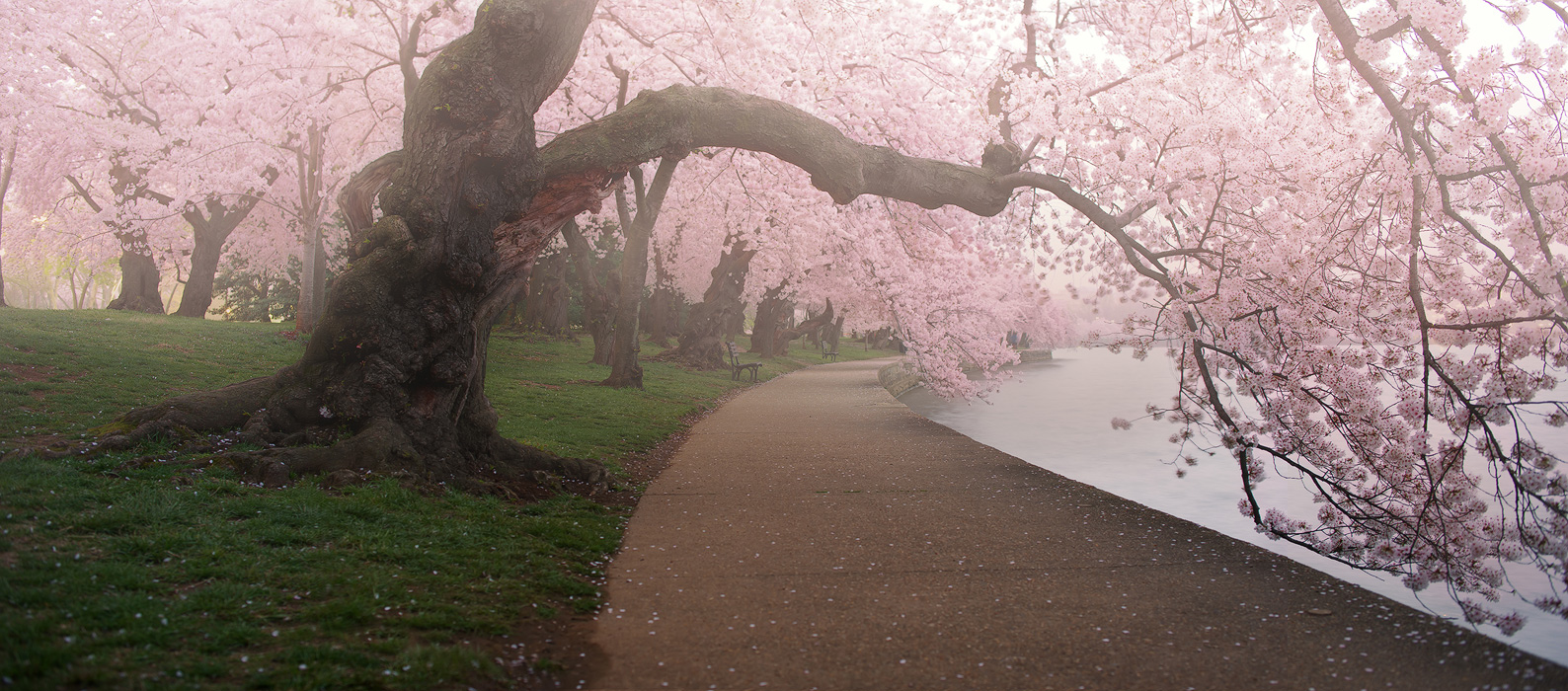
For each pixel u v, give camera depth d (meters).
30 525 5.01
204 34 23.47
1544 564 5.69
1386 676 4.14
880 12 16.48
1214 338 7.84
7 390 10.13
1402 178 6.29
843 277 26.20
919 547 6.93
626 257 20.95
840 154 9.47
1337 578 5.98
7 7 17.02
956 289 20.02
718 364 32.75
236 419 8.27
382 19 18.11
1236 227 8.74
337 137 23.36
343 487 7.06
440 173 8.20
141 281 28.36
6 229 32.69
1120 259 11.21
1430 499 6.11
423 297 8.55
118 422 7.97
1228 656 4.41
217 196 25.33
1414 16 5.73
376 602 4.58
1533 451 5.56
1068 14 14.82
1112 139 9.64
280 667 3.58
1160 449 17.38
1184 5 9.80
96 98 24.58
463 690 3.61
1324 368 6.89
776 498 9.21
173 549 5.00
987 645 4.58
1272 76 8.66
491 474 8.98
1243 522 10.53
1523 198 5.43
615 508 8.52
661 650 4.48
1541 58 5.43
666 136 9.06
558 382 21.09
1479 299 6.30
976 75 17.62
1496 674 4.18
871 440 14.45
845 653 4.45
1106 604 5.34
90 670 3.26
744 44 14.95
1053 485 10.04
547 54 8.34
